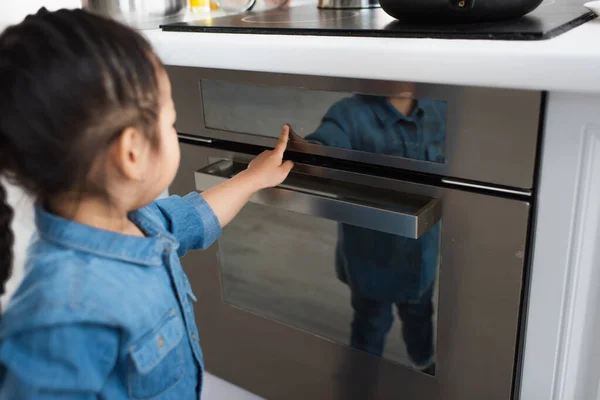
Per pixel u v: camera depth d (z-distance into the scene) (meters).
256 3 1.24
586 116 0.64
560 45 0.63
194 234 0.86
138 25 1.04
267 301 1.02
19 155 0.57
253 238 0.98
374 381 0.95
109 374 0.66
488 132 0.69
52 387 0.58
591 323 0.74
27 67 0.54
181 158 0.99
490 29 0.71
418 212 0.74
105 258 0.65
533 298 0.76
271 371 1.08
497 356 0.80
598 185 0.67
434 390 0.88
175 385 0.74
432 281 0.81
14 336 0.58
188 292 0.79
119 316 0.62
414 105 0.72
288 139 0.85
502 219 0.72
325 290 0.94
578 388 0.79
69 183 0.60
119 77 0.57
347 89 0.76
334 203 0.81
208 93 0.90
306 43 0.75
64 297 0.59
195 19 1.06
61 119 0.55
